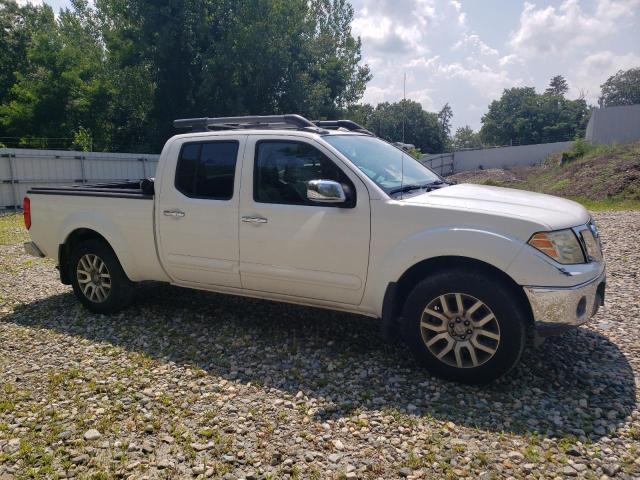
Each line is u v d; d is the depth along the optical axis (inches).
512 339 134.6
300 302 171.6
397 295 153.7
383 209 150.0
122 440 118.1
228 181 177.2
